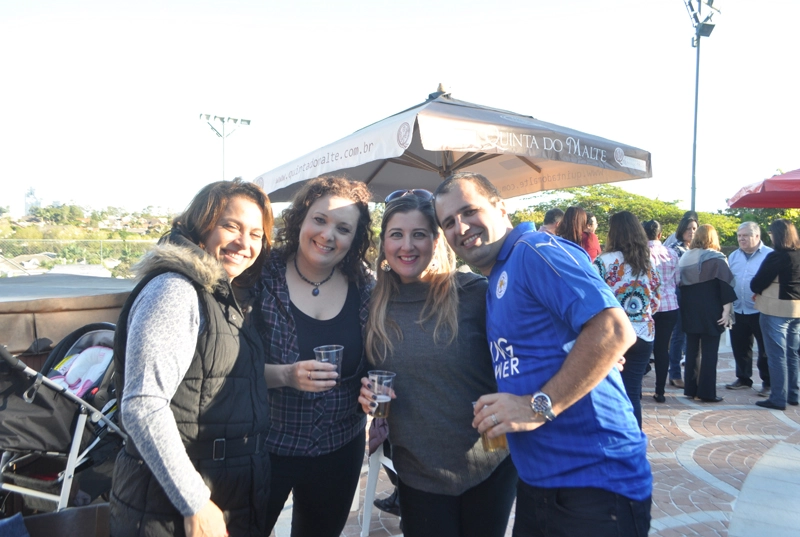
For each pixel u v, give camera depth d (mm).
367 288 2258
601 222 17953
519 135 3910
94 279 6664
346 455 2166
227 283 1622
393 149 3646
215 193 1708
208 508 1443
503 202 1931
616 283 4141
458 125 3637
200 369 1541
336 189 2074
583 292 1500
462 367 1944
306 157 4992
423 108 4020
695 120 13547
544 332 1626
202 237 1723
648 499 1616
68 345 3100
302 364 1860
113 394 2783
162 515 1482
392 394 1899
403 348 1971
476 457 1958
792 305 5508
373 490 3043
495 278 1809
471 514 2016
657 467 4094
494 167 6133
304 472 2062
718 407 5715
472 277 2146
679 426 5074
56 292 4867
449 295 1998
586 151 4324
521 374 1659
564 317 1540
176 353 1436
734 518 3291
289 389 2014
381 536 3053
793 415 5430
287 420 2021
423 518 1977
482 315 2039
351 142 4188
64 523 1963
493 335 1771
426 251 1990
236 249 1728
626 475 1578
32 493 2619
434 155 6051
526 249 1674
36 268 17109
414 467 1988
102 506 2006
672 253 5641
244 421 1619
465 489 1957
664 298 5602
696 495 3607
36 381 2443
